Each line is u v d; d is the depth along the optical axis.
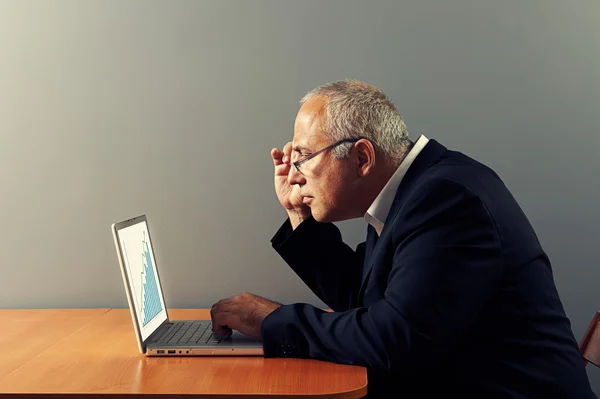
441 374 1.36
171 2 2.25
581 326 2.26
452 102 2.23
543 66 2.21
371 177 1.49
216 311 1.55
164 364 1.41
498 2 2.21
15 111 2.29
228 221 2.30
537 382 1.31
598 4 2.19
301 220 1.83
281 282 2.30
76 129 2.28
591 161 2.23
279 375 1.31
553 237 2.25
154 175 2.29
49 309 2.18
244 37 2.25
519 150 2.24
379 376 1.41
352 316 1.35
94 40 2.26
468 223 1.30
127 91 2.27
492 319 1.33
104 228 2.30
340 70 2.24
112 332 1.75
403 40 2.23
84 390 1.23
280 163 1.89
